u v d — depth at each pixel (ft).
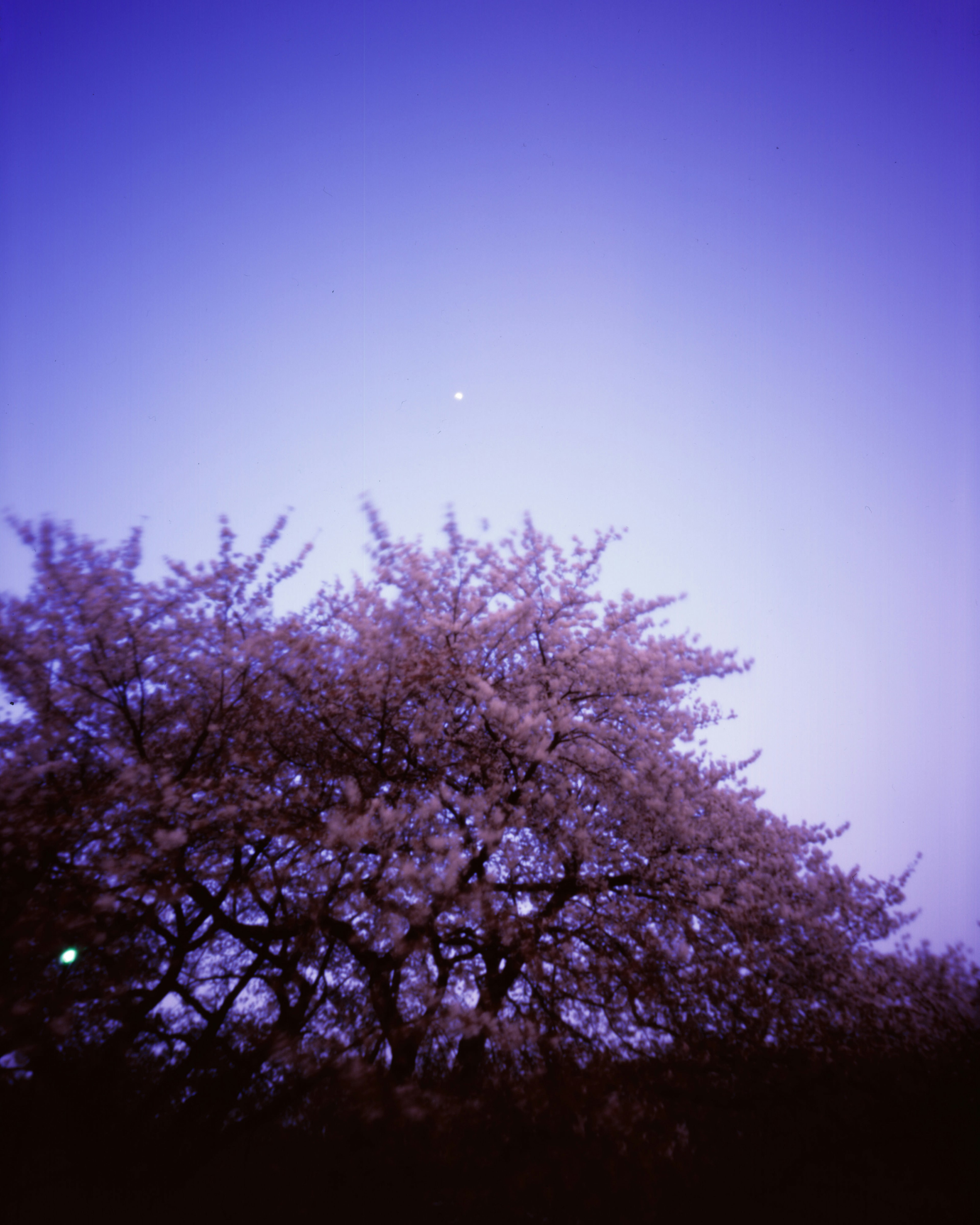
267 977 33.60
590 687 42.34
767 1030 35.47
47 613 36.94
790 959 38.32
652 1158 28.19
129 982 30.78
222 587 40.96
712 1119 32.42
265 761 36.27
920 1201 32.48
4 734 34.58
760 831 43.29
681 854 40.45
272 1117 29.76
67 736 34.35
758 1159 32.35
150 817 32.24
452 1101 28.17
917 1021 38.17
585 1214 28.43
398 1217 26.89
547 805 37.86
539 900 37.27
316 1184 28.66
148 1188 28.76
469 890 32.99
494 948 33.53
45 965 29.91
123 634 37.86
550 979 33.42
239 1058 31.58
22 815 30.83
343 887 31.89
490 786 37.50
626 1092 30.12
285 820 32.96
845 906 42.57
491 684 41.73
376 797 34.40
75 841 31.42
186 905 36.22
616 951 36.47
